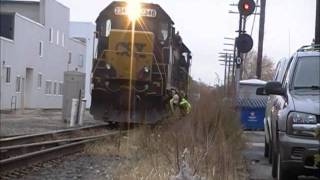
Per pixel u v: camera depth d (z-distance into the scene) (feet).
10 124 76.23
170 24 75.31
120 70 72.74
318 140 29.07
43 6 171.73
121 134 55.31
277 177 33.30
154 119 71.51
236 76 55.77
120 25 74.74
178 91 79.61
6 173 34.73
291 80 33.40
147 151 39.96
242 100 83.35
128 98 72.38
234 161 34.42
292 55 36.24
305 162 29.25
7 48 140.36
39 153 40.50
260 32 115.14
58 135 57.88
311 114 29.63
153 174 30.22
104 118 73.00
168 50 74.59
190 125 38.60
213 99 44.55
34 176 34.58
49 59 177.27
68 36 198.29
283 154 30.12
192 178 25.12
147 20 74.69
